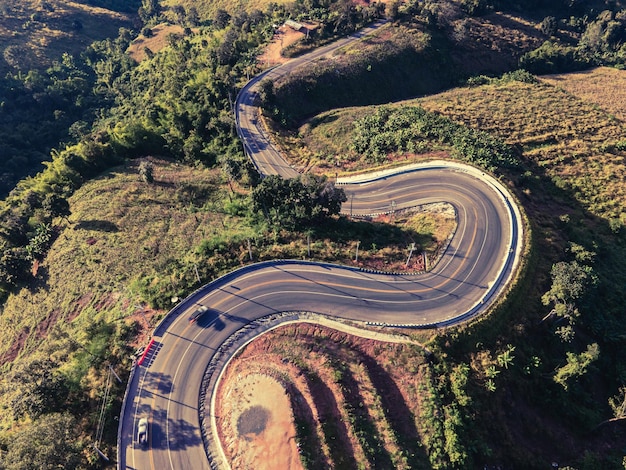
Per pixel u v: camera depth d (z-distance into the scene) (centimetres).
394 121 11631
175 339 6506
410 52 15400
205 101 12912
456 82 15875
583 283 6862
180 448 5406
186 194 10094
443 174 9794
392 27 16100
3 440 5497
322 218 8350
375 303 6969
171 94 13750
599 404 6600
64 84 18325
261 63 14450
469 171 9750
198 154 11812
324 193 8144
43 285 8481
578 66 17250
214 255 7675
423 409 5806
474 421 5791
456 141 10550
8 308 8544
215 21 19888
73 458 4850
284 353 6138
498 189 9250
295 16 16700
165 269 7638
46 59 19825
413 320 6731
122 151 11900
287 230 8175
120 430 5575
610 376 7050
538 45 17750
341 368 6028
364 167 10750
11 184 14688
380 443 5453
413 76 15312
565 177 10725
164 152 12375
